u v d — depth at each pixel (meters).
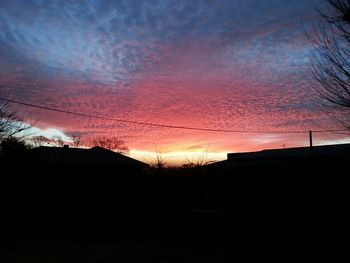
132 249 12.52
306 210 12.20
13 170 20.25
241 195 13.93
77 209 18.72
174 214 16.67
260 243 12.32
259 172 13.50
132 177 18.33
